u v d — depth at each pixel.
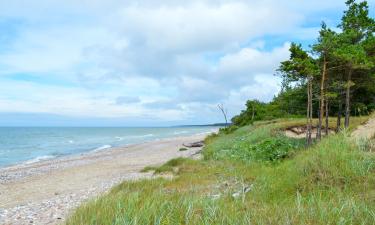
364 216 6.15
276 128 29.09
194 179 14.67
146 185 13.74
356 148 11.76
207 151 26.77
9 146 67.00
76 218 6.89
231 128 48.31
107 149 54.16
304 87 32.41
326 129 23.75
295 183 10.15
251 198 9.27
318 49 21.77
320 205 6.84
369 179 9.31
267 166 17.14
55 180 23.52
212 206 7.04
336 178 9.66
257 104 52.50
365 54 24.39
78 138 101.06
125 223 5.90
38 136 112.44
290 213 6.50
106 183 19.56
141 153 42.22
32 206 14.17
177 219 6.34
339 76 25.17
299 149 19.88
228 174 15.09
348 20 26.53
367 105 33.06
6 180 25.08
